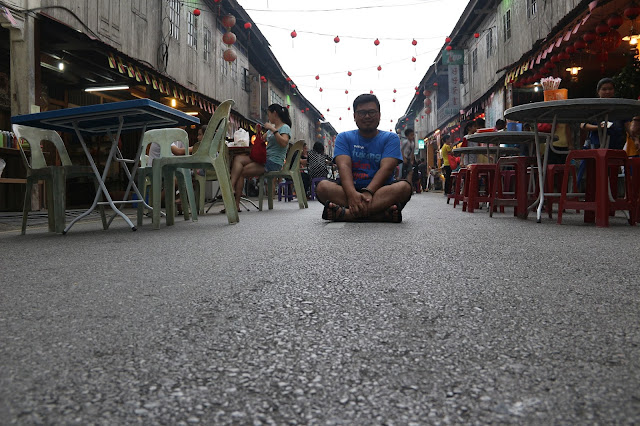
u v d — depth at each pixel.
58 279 1.57
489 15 14.84
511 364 0.76
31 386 0.69
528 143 5.35
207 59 15.06
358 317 1.05
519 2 12.16
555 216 4.29
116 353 0.83
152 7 11.30
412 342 0.87
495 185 4.36
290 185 11.01
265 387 0.69
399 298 1.22
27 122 3.35
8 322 1.05
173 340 0.91
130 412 0.61
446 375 0.72
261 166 6.16
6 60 8.14
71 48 7.68
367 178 3.90
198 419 0.59
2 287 1.45
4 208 7.03
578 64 10.65
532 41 11.32
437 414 0.60
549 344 0.85
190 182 4.43
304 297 1.25
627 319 1.00
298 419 0.59
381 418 0.59
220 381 0.71
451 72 17.45
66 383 0.70
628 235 2.59
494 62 14.41
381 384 0.69
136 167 3.62
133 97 11.40
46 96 9.32
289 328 0.97
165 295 1.30
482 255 1.91
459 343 0.86
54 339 0.92
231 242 2.54
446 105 20.44
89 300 1.25
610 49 7.61
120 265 1.83
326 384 0.69
